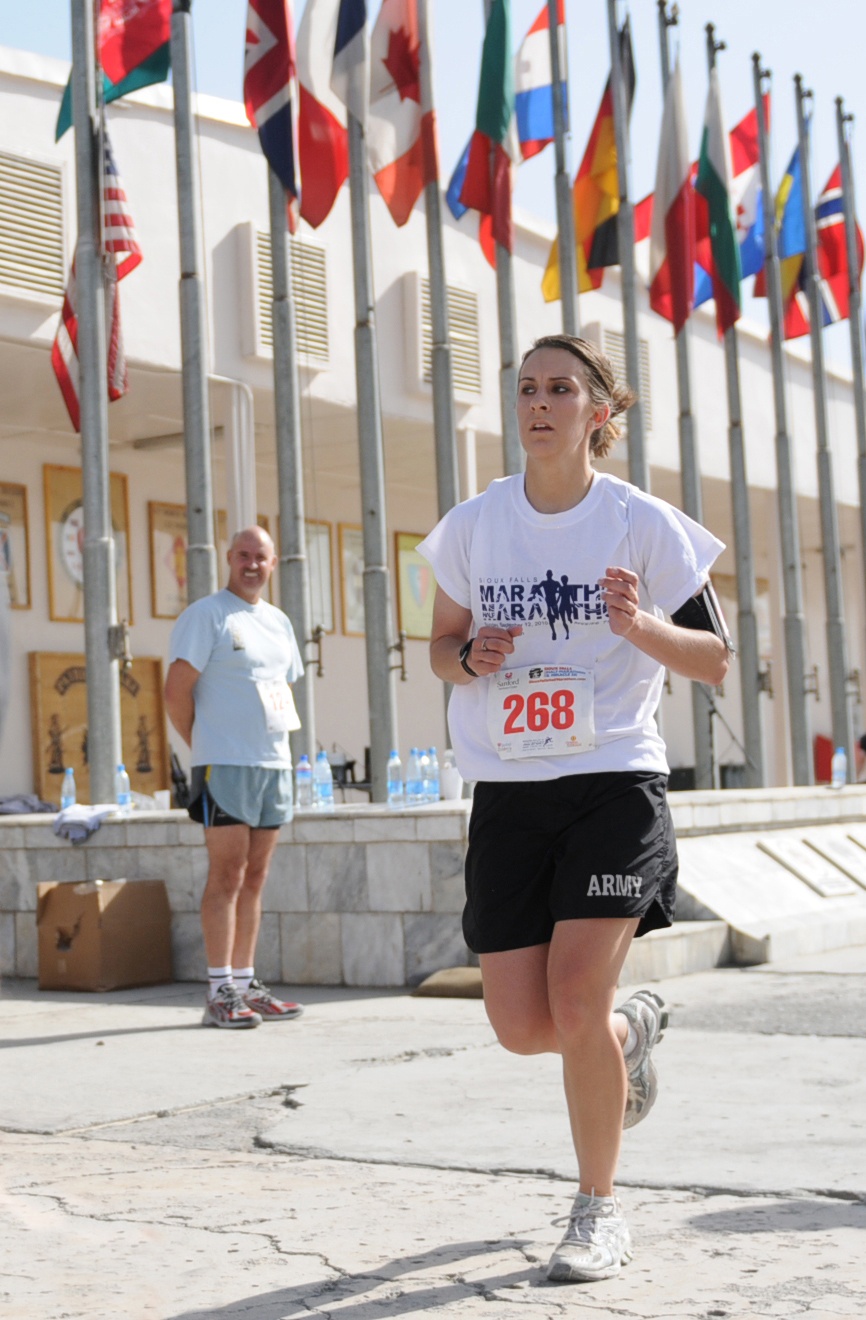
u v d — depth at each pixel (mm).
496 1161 4090
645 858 3039
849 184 18766
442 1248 3230
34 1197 3807
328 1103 5039
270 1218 3533
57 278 13523
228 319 15016
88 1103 5180
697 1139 4336
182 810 9602
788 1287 2873
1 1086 5566
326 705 21234
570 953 3000
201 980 8898
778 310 17391
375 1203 3664
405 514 22578
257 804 7090
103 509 10375
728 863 9797
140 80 10875
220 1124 4777
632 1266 3053
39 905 8805
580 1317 2711
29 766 17219
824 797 11367
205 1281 3025
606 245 14812
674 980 8281
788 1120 4570
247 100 11227
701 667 3100
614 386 3227
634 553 3150
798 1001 7262
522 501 3207
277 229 11492
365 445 11906
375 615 11859
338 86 11633
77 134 10516
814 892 10125
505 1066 5668
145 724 18578
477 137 12711
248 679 7086
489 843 3150
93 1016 7523
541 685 3111
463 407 17641
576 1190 3758
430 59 11953
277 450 11578
